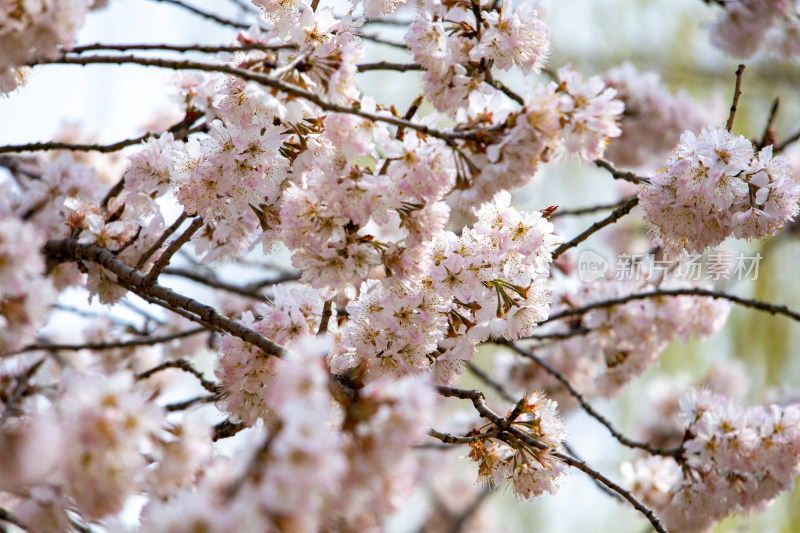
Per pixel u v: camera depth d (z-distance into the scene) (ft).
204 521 4.32
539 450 4.92
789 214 5.09
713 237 5.15
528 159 4.75
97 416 4.43
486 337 5.05
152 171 5.15
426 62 4.99
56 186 5.51
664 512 5.99
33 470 4.43
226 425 5.11
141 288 5.05
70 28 4.72
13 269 4.55
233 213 5.00
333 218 4.84
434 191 4.81
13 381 5.49
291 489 4.31
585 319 6.14
